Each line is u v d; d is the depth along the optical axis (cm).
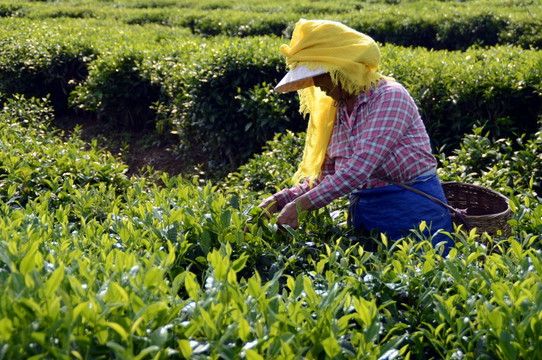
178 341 148
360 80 271
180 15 1347
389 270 222
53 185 354
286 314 173
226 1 1661
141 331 156
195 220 267
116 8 1558
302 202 277
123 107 837
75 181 426
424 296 203
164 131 822
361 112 285
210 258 204
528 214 290
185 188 322
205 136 731
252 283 176
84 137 879
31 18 1408
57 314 147
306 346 167
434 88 625
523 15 1139
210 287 183
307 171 315
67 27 1086
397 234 294
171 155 802
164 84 770
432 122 636
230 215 258
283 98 663
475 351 177
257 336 159
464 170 464
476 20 1168
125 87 817
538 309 169
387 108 277
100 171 431
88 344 147
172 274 226
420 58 707
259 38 808
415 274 217
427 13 1234
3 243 209
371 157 275
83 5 1689
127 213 301
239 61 673
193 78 683
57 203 342
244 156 695
